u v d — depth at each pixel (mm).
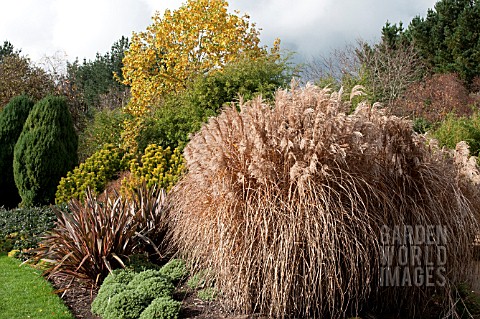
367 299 4730
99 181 10789
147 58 16594
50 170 11523
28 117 11820
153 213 6898
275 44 16797
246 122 5121
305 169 4410
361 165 4781
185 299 5152
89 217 6203
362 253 4453
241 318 4543
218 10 16656
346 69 21656
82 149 15805
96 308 5145
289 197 4438
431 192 4918
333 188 4598
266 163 4523
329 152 4570
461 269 4879
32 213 9188
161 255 6551
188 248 5574
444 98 20797
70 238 6074
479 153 10789
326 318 4520
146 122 12492
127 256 5969
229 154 4988
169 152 9766
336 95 4984
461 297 4926
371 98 15820
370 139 4859
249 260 4461
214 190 4770
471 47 25828
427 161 5230
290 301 4465
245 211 4605
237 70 11297
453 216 4871
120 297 4969
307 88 5043
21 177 11570
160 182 8742
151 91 16312
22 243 7793
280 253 4352
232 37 15938
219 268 4801
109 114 16047
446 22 27344
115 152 11703
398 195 4859
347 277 4465
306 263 4340
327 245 4289
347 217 4488
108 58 41188
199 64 16438
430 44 27188
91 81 38875
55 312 5062
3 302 5344
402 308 4832
